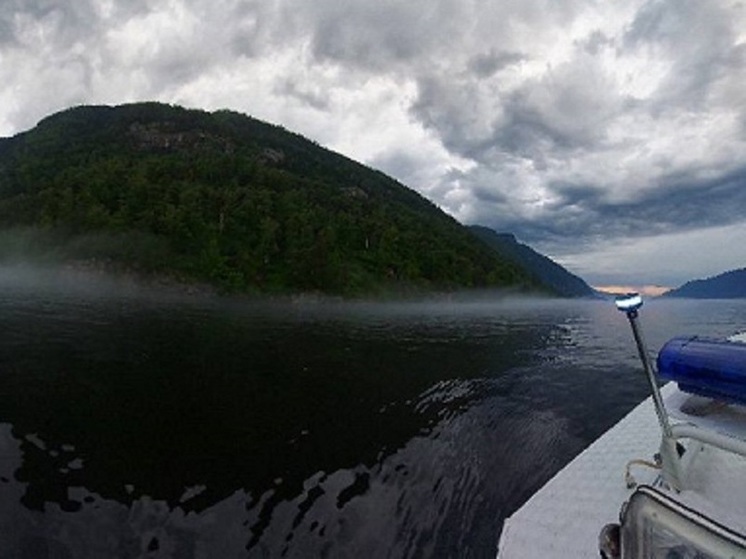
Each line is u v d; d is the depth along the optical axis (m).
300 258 128.50
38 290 69.69
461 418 13.94
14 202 130.50
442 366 23.08
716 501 3.73
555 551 3.85
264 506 8.34
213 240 120.88
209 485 8.97
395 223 186.62
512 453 11.20
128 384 15.70
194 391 15.39
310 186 197.00
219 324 40.97
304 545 7.25
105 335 27.55
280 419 13.02
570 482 4.88
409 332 41.94
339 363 22.83
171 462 9.85
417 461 10.55
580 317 74.25
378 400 15.71
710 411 4.81
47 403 13.12
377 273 141.50
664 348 5.32
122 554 6.78
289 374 19.28
